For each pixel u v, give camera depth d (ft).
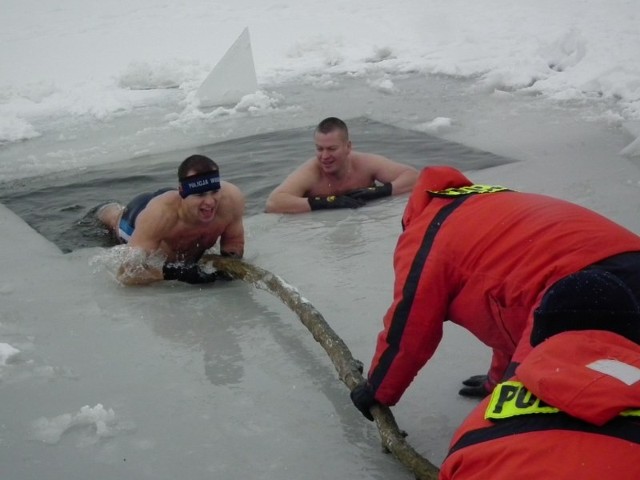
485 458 7.32
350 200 20.90
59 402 12.84
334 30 43.60
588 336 7.45
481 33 40.06
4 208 22.17
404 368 10.39
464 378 12.78
